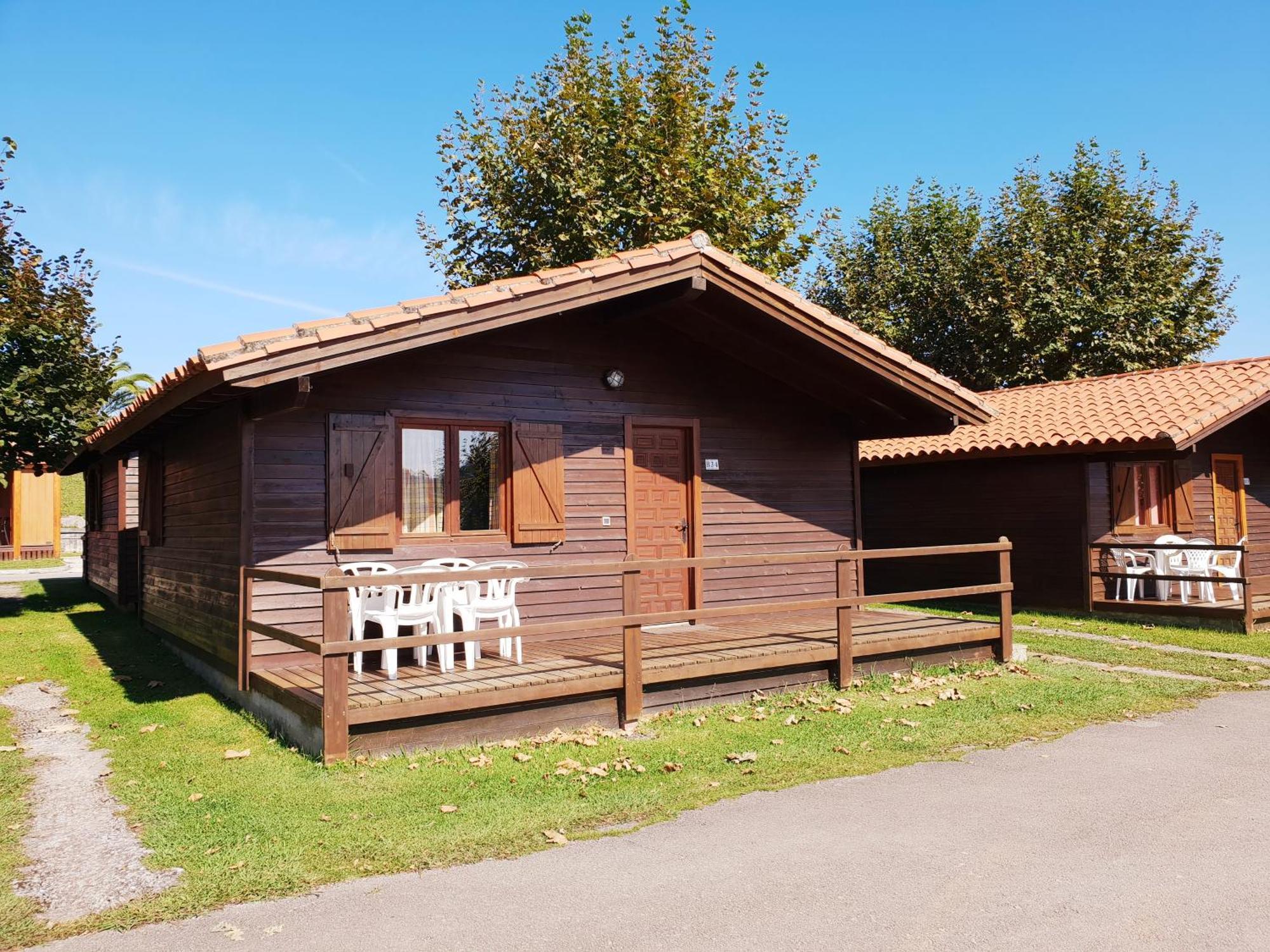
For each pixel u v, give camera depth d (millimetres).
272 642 7457
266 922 3818
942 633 8977
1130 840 4680
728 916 3840
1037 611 13883
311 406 7762
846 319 26328
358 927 3766
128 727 7160
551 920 3820
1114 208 23375
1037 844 4625
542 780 5602
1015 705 7637
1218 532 14617
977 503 14914
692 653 7820
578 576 9195
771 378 10727
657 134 19438
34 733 7066
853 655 8289
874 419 11125
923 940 3607
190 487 9484
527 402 8922
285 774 5711
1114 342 22375
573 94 19266
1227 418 12195
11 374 15219
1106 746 6527
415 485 8344
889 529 16469
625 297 8969
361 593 6988
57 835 4840
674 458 10023
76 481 43750
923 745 6504
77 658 10375
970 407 9969
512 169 19875
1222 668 9500
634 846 4633
